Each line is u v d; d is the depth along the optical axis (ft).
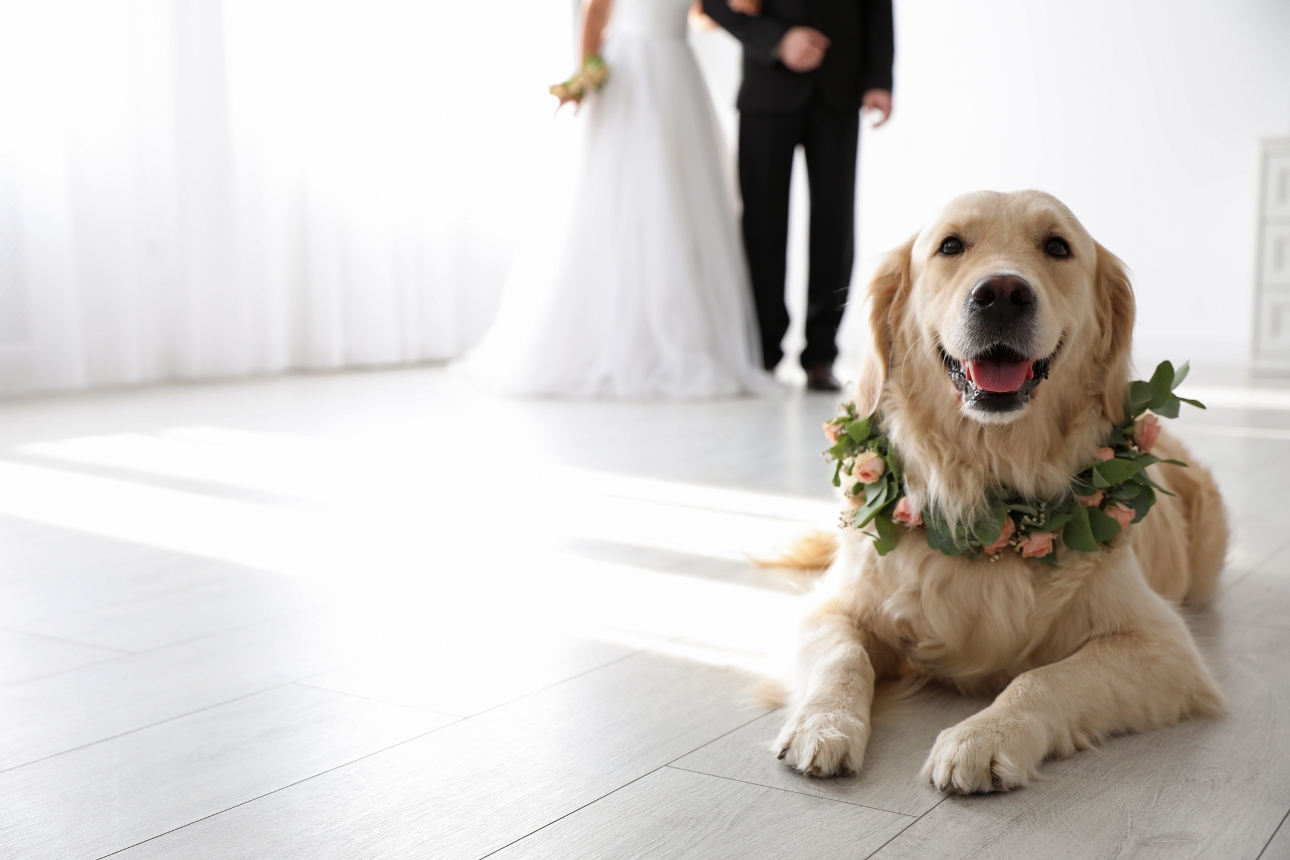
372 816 3.55
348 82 18.16
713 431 12.20
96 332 15.33
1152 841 3.36
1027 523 4.57
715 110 16.55
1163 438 6.29
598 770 3.92
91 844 3.36
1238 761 3.97
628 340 15.51
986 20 22.08
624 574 6.63
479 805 3.63
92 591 6.21
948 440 4.73
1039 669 4.25
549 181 16.16
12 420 12.54
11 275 14.20
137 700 4.59
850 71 15.55
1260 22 19.71
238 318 16.87
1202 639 5.45
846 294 16.10
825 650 4.62
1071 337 4.70
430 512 8.25
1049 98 21.70
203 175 16.20
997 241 4.74
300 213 18.20
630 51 15.65
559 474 9.76
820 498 8.77
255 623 5.65
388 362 19.19
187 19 15.72
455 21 19.95
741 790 3.76
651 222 15.47
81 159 14.82
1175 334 20.97
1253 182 20.06
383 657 5.15
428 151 19.66
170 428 12.09
